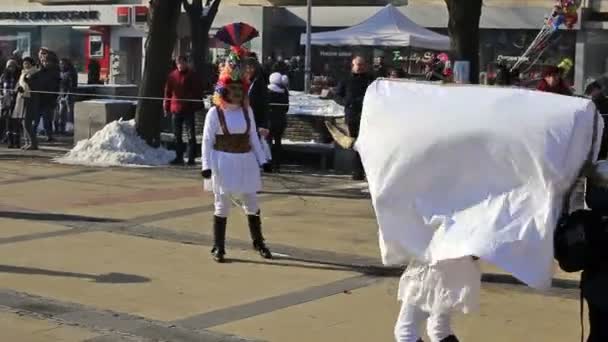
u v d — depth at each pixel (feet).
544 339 21.93
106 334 21.83
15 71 64.75
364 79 48.60
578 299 25.53
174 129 54.80
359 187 46.32
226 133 29.01
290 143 57.06
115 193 43.09
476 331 22.47
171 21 56.18
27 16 142.41
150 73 56.08
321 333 22.12
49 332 21.89
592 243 14.97
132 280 27.02
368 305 24.73
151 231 34.30
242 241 32.71
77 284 26.48
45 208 38.73
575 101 15.60
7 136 64.03
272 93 52.13
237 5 121.08
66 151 59.93
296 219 37.09
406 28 90.48
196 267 28.84
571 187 15.44
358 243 32.68
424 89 16.63
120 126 55.42
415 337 17.34
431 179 16.06
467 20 49.88
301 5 121.70
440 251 15.67
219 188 29.19
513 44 107.86
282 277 27.76
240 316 23.50
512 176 15.55
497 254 15.03
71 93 67.31
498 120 15.60
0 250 30.68
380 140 16.43
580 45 101.45
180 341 21.38
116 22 133.69
